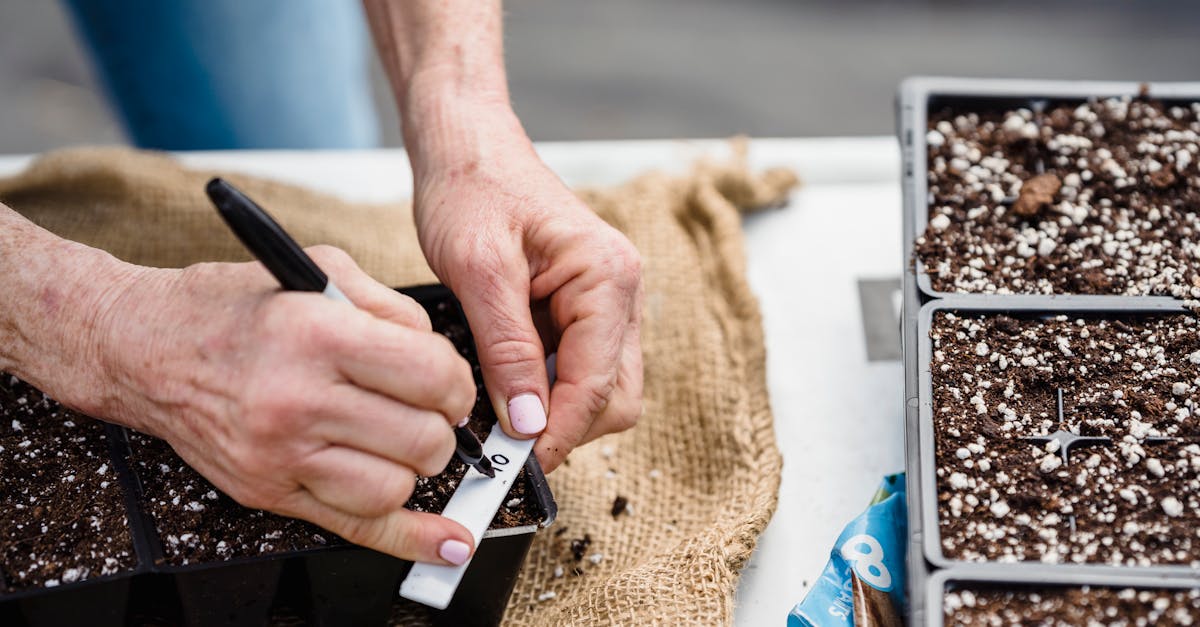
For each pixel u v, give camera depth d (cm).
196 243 83
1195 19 178
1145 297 71
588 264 69
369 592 65
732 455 74
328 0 104
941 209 75
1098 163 76
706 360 78
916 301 72
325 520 63
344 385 60
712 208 84
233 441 61
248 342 60
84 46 100
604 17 184
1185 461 66
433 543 63
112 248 82
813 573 71
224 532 65
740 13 185
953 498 65
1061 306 70
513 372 67
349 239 83
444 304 73
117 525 65
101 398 64
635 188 87
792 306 82
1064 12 181
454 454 68
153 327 62
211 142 109
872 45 177
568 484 75
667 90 170
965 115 79
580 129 163
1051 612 62
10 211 68
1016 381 69
